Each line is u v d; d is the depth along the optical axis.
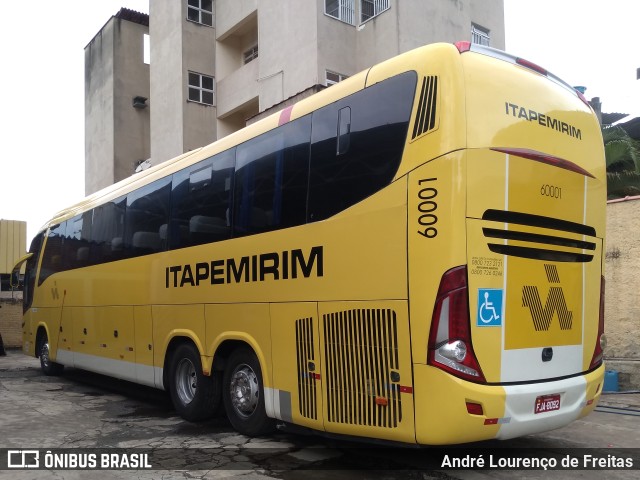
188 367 7.23
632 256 8.95
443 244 4.18
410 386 4.28
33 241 13.20
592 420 6.94
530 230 4.61
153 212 8.05
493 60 4.72
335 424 4.87
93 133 29.03
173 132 22.16
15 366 14.37
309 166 5.46
